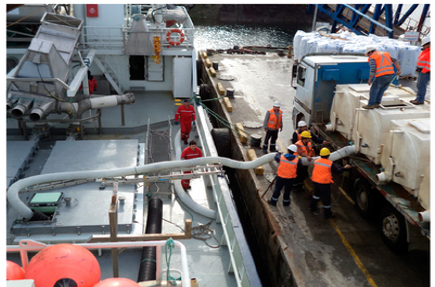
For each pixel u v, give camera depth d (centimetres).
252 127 1091
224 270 627
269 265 709
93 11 1244
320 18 4222
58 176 695
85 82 1100
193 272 616
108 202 686
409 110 655
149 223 675
